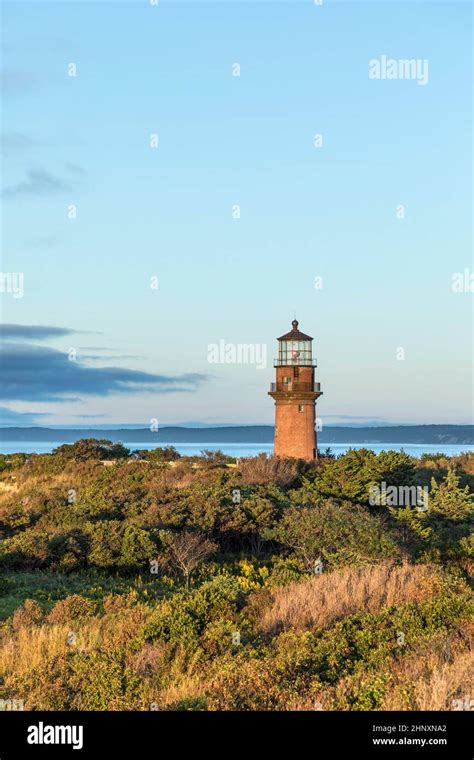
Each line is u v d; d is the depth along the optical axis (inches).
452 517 1557.6
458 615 793.6
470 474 2235.5
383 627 774.5
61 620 880.3
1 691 655.8
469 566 1267.2
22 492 2100.1
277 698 593.0
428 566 1126.4
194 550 1259.8
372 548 1232.8
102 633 823.7
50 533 1343.5
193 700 597.0
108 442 2657.5
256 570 1234.0
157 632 777.6
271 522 1429.6
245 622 836.0
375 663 675.4
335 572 1053.8
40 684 652.7
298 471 1987.0
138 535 1269.7
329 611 853.2
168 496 1641.2
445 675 589.0
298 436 2266.2
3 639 800.3
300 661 663.1
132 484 1964.8
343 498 1733.5
